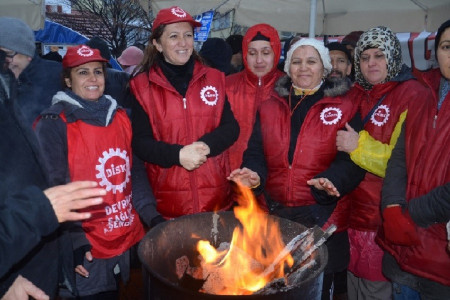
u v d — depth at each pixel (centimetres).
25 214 101
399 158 185
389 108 206
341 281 305
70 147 177
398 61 215
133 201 209
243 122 254
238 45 407
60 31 1048
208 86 216
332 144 201
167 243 171
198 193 212
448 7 410
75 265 178
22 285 120
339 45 314
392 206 176
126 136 200
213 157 215
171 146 198
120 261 199
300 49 202
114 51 1552
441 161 160
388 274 193
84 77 188
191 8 462
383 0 443
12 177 111
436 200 155
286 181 206
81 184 113
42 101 213
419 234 167
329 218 205
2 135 111
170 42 206
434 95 167
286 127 206
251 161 213
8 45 194
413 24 436
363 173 204
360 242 221
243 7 489
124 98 302
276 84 218
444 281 162
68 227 162
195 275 164
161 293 136
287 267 164
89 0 1527
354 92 228
